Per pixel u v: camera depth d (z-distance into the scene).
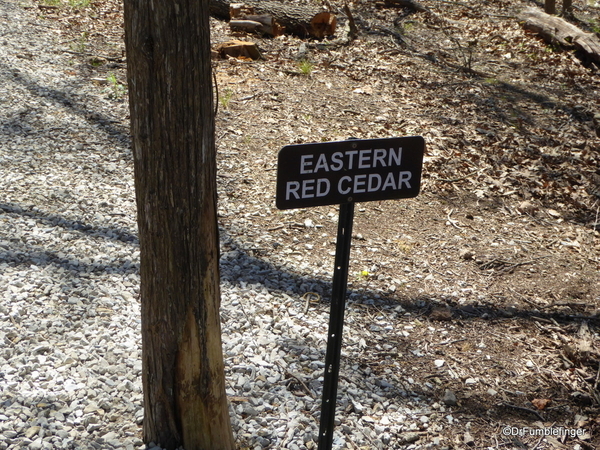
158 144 2.35
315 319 4.19
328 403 2.54
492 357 3.99
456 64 10.71
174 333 2.60
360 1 13.84
